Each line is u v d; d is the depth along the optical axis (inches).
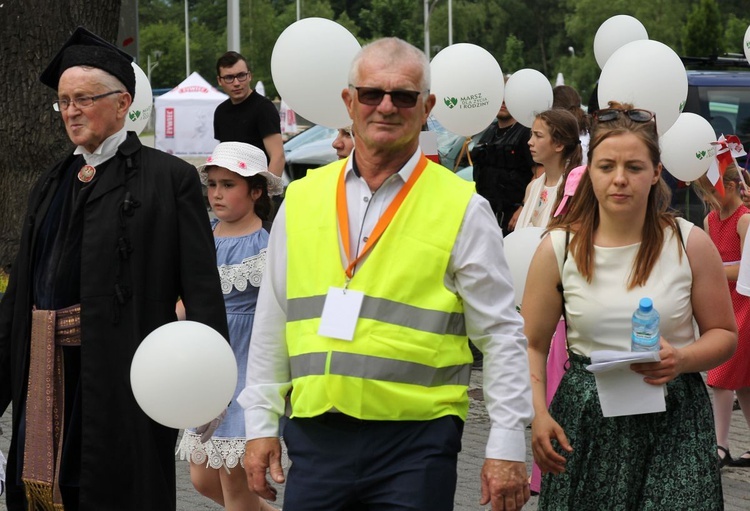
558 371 271.7
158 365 179.2
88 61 194.7
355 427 162.2
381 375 159.6
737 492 299.6
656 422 179.3
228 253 243.8
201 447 235.8
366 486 161.8
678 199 489.7
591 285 182.4
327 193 168.6
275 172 452.1
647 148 178.1
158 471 192.2
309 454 164.1
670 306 179.0
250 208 247.6
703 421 180.2
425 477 159.6
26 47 470.9
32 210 200.8
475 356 426.0
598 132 181.0
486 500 162.7
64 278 194.1
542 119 318.0
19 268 200.5
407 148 165.3
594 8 3506.4
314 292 165.2
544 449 180.2
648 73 314.8
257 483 170.9
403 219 163.2
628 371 176.6
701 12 2716.5
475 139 534.0
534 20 4160.9
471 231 163.0
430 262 161.8
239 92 450.3
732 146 325.1
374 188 165.6
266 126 451.8
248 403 172.6
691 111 514.9
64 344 194.5
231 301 242.7
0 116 474.3
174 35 3735.2
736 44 3319.4
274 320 172.9
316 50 280.4
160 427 194.7
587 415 181.2
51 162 478.6
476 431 357.4
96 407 190.1
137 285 192.7
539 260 187.3
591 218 184.5
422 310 161.5
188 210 196.5
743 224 317.4
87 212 193.6
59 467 193.9
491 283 162.7
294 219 169.5
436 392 162.2
